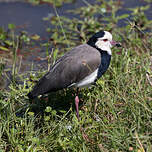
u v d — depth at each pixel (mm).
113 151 8562
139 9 17969
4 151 9125
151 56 11859
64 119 9992
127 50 12336
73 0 20203
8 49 15578
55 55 12586
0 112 10102
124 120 9484
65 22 17594
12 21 18062
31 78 12289
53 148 9164
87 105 10477
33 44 15766
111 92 10617
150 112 9273
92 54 10234
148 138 8617
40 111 10820
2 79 13070
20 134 9711
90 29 15727
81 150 8742
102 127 9367
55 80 9891
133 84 10570
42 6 19750
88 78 10227
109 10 18297
